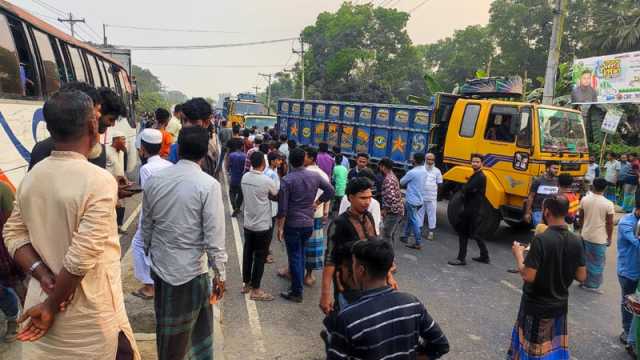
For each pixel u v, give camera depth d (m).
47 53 6.62
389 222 7.27
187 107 4.36
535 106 8.18
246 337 4.56
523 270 3.45
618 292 6.51
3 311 3.84
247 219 5.39
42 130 6.09
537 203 7.85
